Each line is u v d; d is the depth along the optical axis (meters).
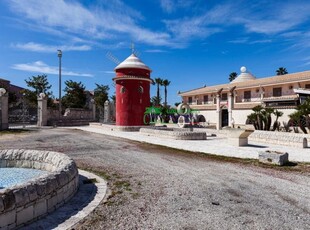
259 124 25.27
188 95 52.56
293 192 7.10
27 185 5.04
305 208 5.90
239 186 7.64
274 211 5.70
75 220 5.16
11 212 4.59
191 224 5.01
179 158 12.38
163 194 6.84
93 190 7.17
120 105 31.91
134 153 13.74
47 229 4.75
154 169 9.91
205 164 10.96
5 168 10.00
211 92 46.06
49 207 5.51
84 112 49.16
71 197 6.52
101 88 63.31
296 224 5.04
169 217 5.34
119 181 8.12
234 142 17.08
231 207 5.93
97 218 5.27
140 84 32.19
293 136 16.88
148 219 5.23
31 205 5.02
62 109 46.53
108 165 10.60
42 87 49.19
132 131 29.08
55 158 8.99
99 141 19.00
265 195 6.82
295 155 13.15
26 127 32.59
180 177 8.68
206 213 5.55
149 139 20.67
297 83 33.38
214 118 42.59
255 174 9.18
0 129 26.28
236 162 11.45
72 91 51.88
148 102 33.16
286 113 28.38
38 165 9.71
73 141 18.72
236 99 42.03
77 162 11.15
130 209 5.77
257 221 5.16
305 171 9.70
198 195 6.77
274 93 36.41
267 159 11.10
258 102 36.59
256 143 18.44
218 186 7.62
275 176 8.90
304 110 20.69
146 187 7.48
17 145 16.09
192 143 18.14
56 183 5.76
